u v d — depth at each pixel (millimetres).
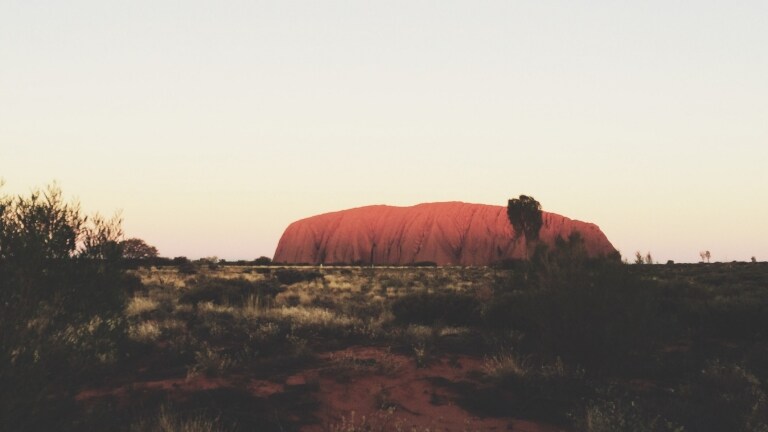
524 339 11859
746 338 13219
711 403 7121
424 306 15961
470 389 8016
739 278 35781
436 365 9469
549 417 7059
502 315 14047
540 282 9766
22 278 4676
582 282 9164
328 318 14375
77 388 5051
